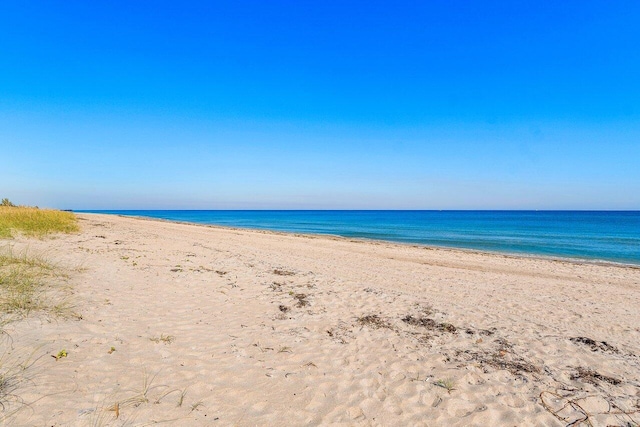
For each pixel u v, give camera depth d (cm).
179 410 331
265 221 7412
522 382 423
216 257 1291
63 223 1825
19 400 307
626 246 2605
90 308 566
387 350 506
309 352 489
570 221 7306
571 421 348
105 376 373
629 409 373
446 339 559
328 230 4356
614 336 627
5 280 612
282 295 785
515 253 2181
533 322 678
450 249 2262
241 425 319
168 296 709
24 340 411
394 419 344
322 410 353
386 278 1126
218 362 440
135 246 1403
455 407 367
